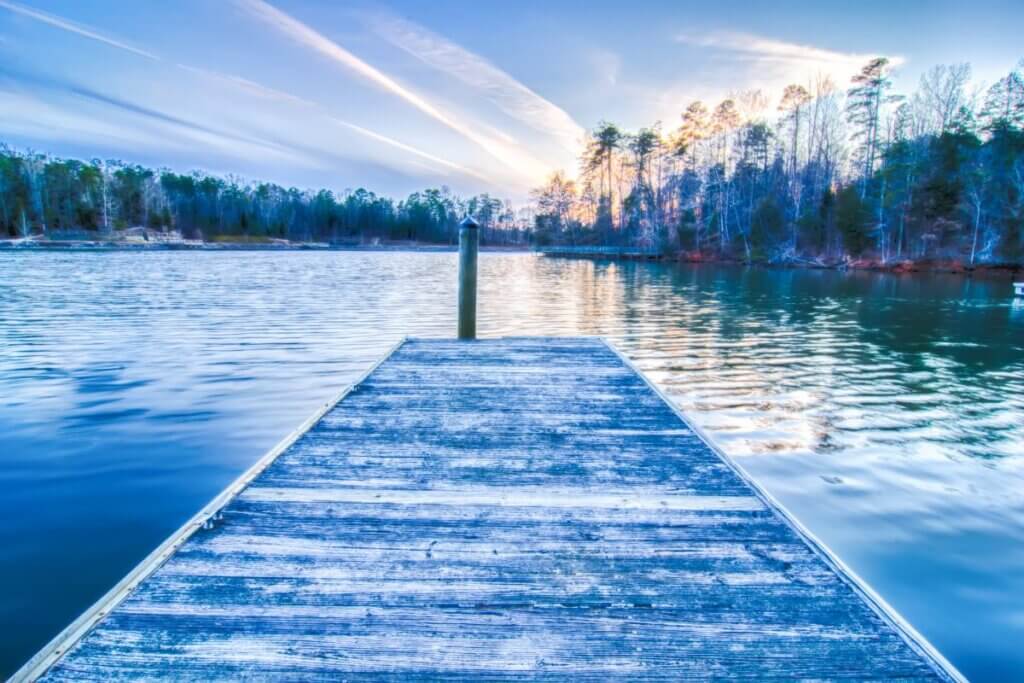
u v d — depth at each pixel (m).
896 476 4.19
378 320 11.56
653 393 3.71
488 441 2.78
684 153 45.22
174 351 8.23
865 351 9.05
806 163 42.44
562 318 12.73
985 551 3.13
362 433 2.88
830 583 1.58
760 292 19.42
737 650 1.30
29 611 2.45
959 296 18.16
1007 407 5.98
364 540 1.80
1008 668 2.21
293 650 1.28
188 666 1.23
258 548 1.74
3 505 3.48
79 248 53.00
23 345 8.56
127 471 4.02
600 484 2.27
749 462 4.46
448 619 1.40
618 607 1.46
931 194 30.67
